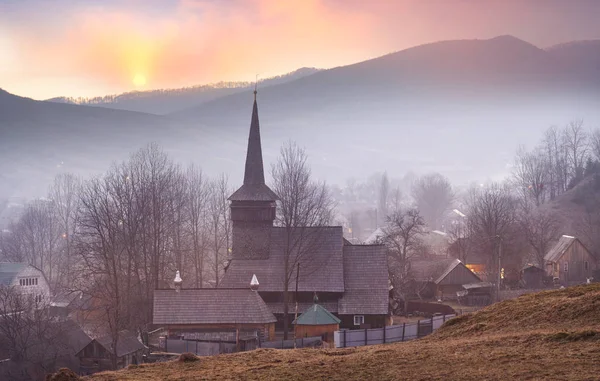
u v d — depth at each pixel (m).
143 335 94.56
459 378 32.28
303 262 101.38
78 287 122.62
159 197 117.81
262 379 35.59
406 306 116.62
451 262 142.12
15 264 135.12
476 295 129.38
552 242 166.38
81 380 37.12
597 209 187.38
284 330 92.94
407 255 155.12
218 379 36.28
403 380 33.06
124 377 38.47
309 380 34.72
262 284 100.25
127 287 100.19
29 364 87.06
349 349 44.09
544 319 44.84
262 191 108.19
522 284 139.50
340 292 98.75
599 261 146.00
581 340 37.25
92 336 93.69
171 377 37.78
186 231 138.62
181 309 88.19
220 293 89.69
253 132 110.06
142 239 112.38
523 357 34.62
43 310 101.94
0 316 99.38
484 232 152.25
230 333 87.25
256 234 105.50
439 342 43.31
